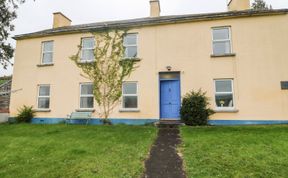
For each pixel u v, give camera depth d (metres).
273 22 13.53
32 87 16.84
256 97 13.11
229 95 13.57
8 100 18.81
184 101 13.36
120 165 6.92
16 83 17.25
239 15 13.79
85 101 15.67
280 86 12.93
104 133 11.20
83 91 15.82
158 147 8.66
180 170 6.54
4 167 7.33
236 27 13.91
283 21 13.42
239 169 6.47
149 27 15.14
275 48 13.30
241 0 15.57
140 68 14.84
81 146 9.05
